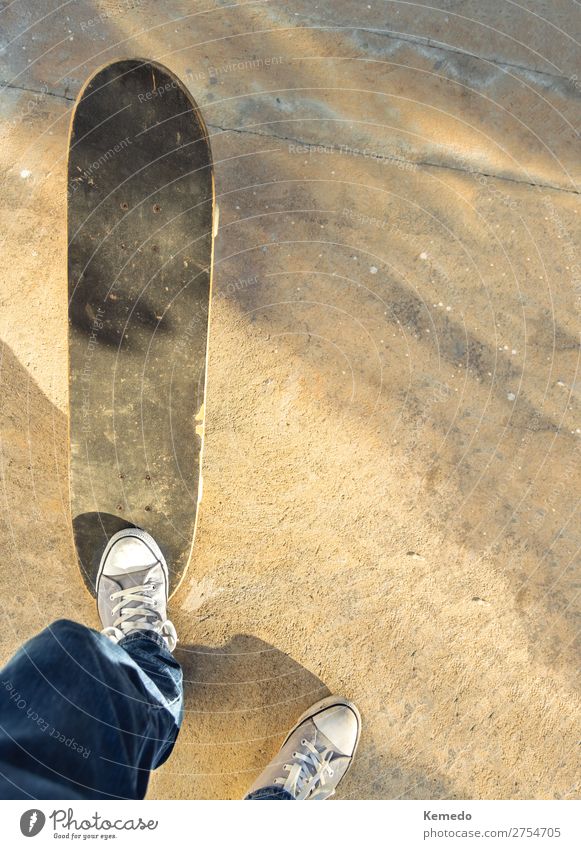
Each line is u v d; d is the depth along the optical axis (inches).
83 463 77.8
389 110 83.5
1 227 82.2
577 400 84.5
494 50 83.6
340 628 85.3
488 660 85.6
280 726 85.0
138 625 78.1
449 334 84.5
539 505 85.3
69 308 75.2
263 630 85.0
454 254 84.0
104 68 73.6
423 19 83.2
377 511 85.4
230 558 85.0
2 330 82.7
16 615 83.4
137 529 79.4
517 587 85.5
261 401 84.8
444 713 85.5
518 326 84.2
